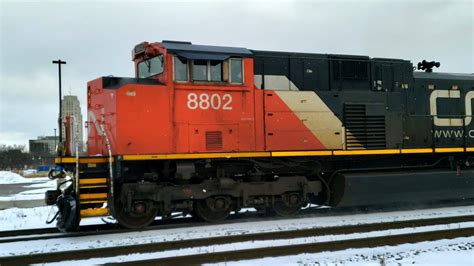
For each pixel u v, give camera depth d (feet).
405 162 38.86
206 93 30.76
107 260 21.13
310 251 22.54
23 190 86.84
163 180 30.89
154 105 29.45
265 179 33.53
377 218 32.78
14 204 55.01
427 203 41.83
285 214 33.88
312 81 35.06
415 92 39.17
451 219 30.40
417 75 40.19
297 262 20.54
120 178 29.09
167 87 29.81
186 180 30.89
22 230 29.68
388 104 36.99
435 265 20.01
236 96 31.55
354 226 27.45
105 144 29.96
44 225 34.81
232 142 31.24
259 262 20.57
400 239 24.63
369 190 34.47
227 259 20.98
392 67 38.27
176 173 29.71
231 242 24.52
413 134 38.22
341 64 36.22
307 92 33.94
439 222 29.96
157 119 29.48
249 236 24.97
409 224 28.91
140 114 29.12
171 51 29.86
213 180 30.94
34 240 26.94
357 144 35.35
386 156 37.24
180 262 20.26
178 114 30.01
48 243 25.82
